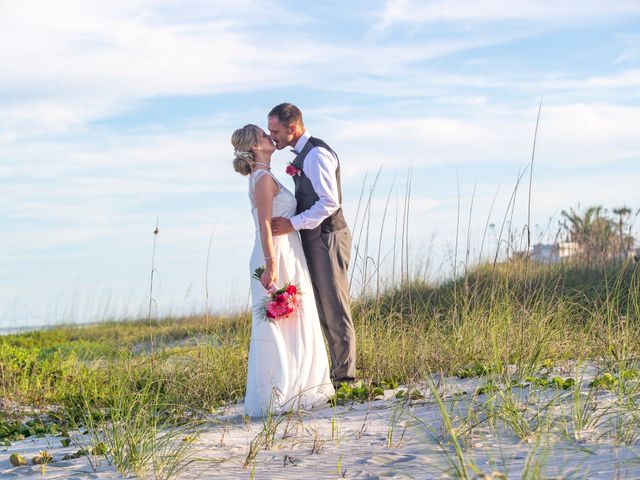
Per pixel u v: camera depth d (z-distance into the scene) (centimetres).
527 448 364
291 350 556
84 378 784
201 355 756
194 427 496
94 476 371
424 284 1118
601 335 672
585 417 413
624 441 365
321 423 479
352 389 573
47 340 1491
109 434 445
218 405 631
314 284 603
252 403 550
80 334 1545
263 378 547
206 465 375
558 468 320
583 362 610
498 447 369
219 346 801
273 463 374
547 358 631
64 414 643
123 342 1123
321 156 579
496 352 574
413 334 727
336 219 599
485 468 326
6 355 912
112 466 393
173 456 381
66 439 494
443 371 616
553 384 512
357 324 765
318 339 570
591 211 1275
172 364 778
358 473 337
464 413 450
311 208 572
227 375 703
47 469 400
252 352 558
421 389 565
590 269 1101
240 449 415
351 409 519
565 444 367
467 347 676
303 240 602
